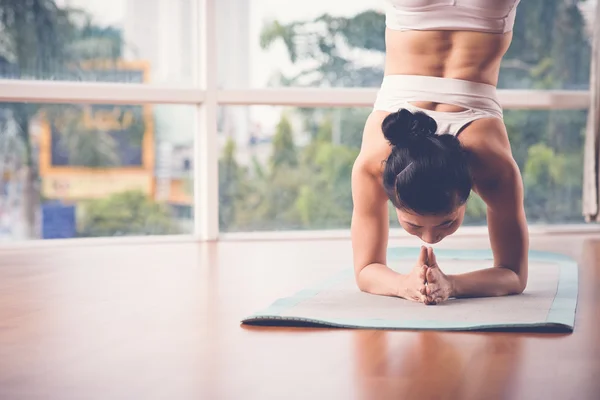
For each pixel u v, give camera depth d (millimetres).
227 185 5215
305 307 2469
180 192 5137
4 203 4844
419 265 2484
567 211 5641
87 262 3924
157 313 2512
